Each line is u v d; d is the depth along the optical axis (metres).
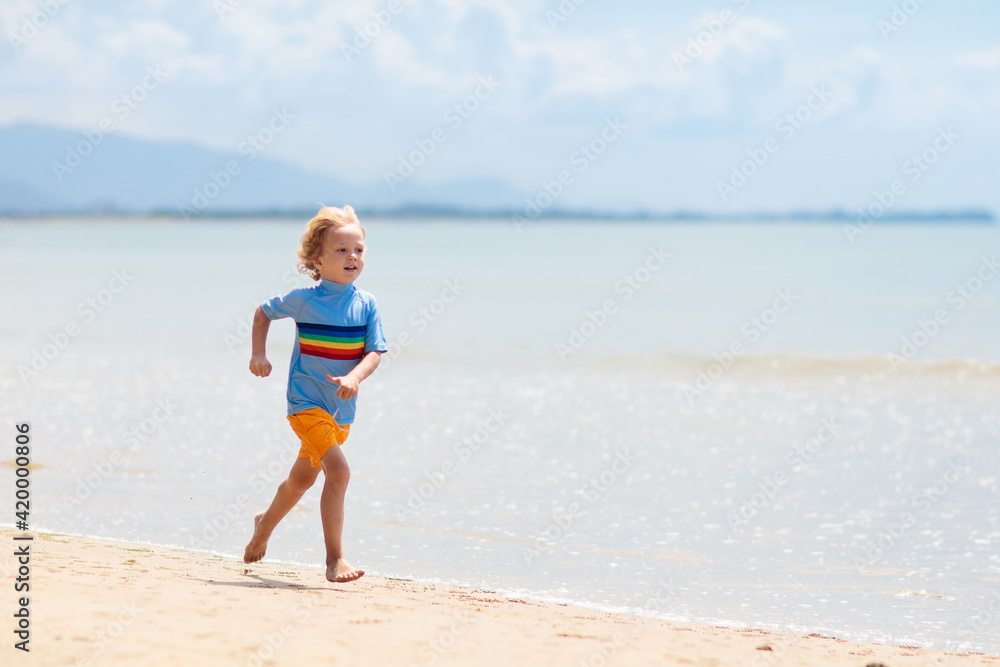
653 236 140.62
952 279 47.56
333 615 5.06
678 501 10.05
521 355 23.27
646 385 18.88
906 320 31.59
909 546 8.41
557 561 7.90
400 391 17.81
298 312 6.09
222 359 22.48
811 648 5.22
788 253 80.50
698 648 5.01
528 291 43.78
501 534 8.78
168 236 149.38
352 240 6.05
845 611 6.62
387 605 5.52
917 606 6.79
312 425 6.00
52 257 76.81
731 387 18.72
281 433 13.40
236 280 50.50
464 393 17.55
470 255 80.50
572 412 15.50
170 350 24.23
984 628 6.27
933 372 20.16
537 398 17.03
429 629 4.93
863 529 8.96
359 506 9.75
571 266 62.44
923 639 6.05
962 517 9.32
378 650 4.41
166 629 4.41
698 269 58.56
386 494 10.23
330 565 5.88
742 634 5.61
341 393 5.82
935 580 7.43
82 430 13.58
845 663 4.88
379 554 8.05
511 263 66.75
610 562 7.85
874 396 17.50
